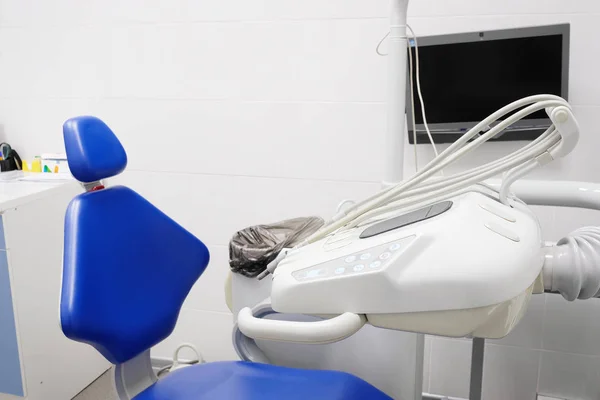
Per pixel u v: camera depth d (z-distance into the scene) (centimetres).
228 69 206
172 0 205
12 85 230
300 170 207
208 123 212
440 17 183
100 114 223
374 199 100
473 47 172
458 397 210
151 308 123
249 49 202
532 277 79
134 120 220
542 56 168
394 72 116
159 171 221
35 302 199
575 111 181
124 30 212
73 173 116
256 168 212
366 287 79
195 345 233
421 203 98
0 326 193
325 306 83
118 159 122
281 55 200
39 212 199
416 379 136
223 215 219
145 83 215
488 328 81
